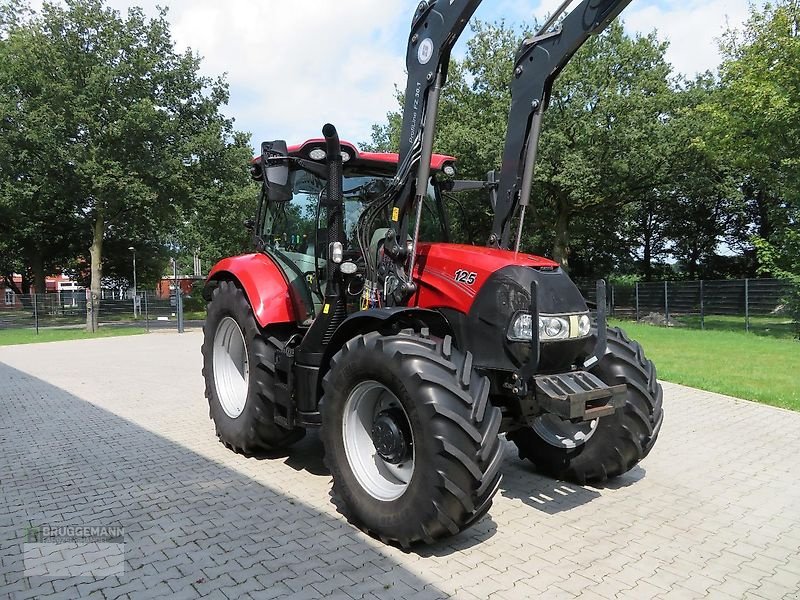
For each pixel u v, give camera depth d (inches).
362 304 172.6
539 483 180.5
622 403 142.6
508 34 934.4
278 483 178.4
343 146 184.4
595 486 177.8
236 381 219.5
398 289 158.7
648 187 995.3
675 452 213.2
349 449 147.1
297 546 136.3
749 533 145.6
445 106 951.0
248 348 195.2
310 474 186.7
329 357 160.4
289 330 200.4
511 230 179.2
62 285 2347.4
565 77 826.8
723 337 657.6
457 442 122.5
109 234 1230.9
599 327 154.0
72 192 826.8
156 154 806.5
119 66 777.6
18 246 1234.0
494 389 147.9
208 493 170.6
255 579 121.3
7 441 227.8
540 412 149.5
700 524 150.6
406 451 137.5
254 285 194.9
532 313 133.4
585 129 830.5
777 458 206.7
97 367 433.7
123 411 278.2
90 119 753.6
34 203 866.8
